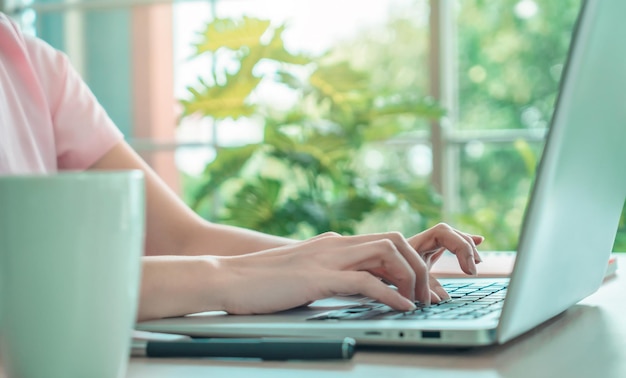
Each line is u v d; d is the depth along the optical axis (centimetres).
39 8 521
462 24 774
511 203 712
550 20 758
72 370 38
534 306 55
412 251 73
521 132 435
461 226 455
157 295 68
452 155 456
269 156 399
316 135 397
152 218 115
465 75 776
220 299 69
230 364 51
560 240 56
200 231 113
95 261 38
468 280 90
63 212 37
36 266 37
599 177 63
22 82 124
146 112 527
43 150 125
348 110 398
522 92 766
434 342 53
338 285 68
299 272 70
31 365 38
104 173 38
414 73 729
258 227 386
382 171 656
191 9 514
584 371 47
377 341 54
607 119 60
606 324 66
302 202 390
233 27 390
